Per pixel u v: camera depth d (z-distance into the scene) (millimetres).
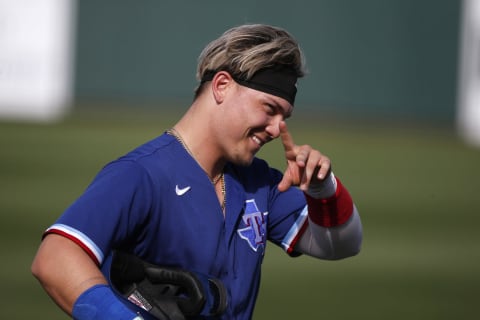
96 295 7277
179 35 66688
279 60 8234
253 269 8867
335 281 24906
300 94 67812
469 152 54812
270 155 47406
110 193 7848
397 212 35375
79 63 66375
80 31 66000
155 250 8266
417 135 61094
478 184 43219
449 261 27719
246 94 8305
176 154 8445
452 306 22312
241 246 8805
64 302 7398
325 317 20688
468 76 64812
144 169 8148
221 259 8461
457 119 66438
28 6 64062
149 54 67000
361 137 58500
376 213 35000
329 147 53188
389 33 67375
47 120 59281
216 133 8516
